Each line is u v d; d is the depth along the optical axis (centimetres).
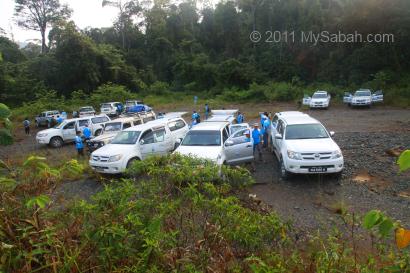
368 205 696
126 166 1041
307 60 4675
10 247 291
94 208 360
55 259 305
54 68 4747
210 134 1009
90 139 1595
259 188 854
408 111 2559
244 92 4188
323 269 319
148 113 1797
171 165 464
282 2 5203
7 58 5334
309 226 607
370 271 322
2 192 360
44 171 334
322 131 960
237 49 5828
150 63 6247
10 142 278
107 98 4378
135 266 294
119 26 6719
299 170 853
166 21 6631
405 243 215
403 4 3650
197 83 5334
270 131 1277
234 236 352
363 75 3797
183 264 310
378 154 1120
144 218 355
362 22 3894
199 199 376
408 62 3675
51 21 6512
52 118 2844
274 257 342
